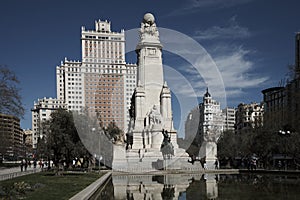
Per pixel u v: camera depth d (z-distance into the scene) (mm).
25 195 26797
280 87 137875
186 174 64938
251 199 25000
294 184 37781
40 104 199500
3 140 96438
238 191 30938
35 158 125250
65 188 32281
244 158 86812
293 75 66438
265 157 75000
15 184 30188
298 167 65875
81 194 26000
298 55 118938
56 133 53312
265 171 62344
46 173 58875
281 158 75875
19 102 51469
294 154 64375
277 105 139375
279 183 39344
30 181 39438
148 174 65125
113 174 64812
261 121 108188
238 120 189000
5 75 49531
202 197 27047
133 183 43938
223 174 63094
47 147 54188
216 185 37969
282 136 70938
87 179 43750
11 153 167875
